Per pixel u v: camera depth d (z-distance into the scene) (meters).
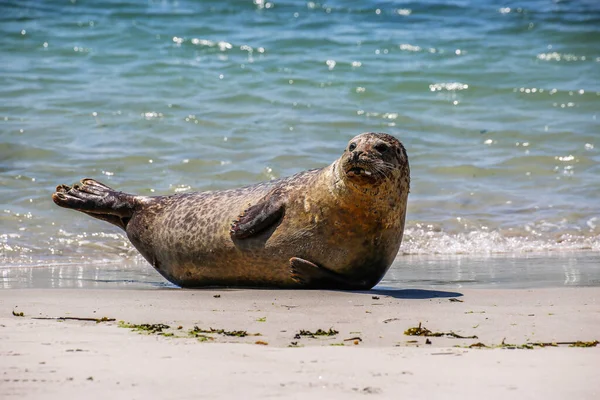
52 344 18.38
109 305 24.72
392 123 64.56
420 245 43.25
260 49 81.62
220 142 58.56
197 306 24.83
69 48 79.25
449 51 83.69
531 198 50.50
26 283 32.03
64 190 36.75
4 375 15.61
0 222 44.03
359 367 16.61
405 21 93.88
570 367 16.75
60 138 58.22
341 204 28.88
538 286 30.45
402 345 19.36
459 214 47.62
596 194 51.34
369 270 29.89
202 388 14.86
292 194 30.03
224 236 31.11
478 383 15.45
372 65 78.12
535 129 63.56
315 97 70.00
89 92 68.06
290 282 30.41
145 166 53.66
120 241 42.91
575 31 89.25
